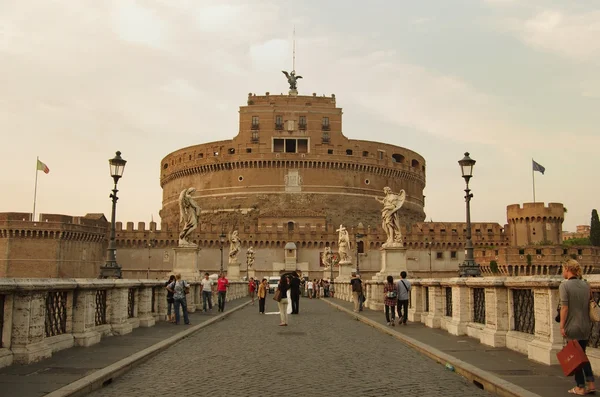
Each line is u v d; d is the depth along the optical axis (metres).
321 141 129.00
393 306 21.28
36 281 11.84
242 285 61.22
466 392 9.95
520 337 13.37
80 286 13.91
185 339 17.55
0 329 11.09
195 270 30.64
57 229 95.94
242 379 10.99
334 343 16.88
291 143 131.50
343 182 126.19
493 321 14.77
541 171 98.62
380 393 9.80
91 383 9.80
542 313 12.08
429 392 9.92
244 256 108.75
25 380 9.84
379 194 129.88
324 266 99.00
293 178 124.69
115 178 24.08
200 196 130.12
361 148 130.38
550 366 11.44
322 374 11.55
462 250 111.19
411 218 134.62
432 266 110.38
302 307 39.62
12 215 95.88
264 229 112.19
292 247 108.19
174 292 21.95
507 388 9.38
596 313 9.13
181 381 10.80
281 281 23.64
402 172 134.88
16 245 94.88
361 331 20.73
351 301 45.00
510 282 13.87
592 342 10.70
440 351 13.74
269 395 9.60
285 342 17.11
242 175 126.25
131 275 108.19
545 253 88.75
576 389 8.98
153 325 21.11
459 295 17.55
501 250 91.19
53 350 12.77
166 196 142.38
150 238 108.94
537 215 107.19
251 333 19.88
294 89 141.25
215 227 116.31
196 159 132.25
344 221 123.94
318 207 123.56
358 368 12.30
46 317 12.94
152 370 11.95
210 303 30.48
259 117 129.50
